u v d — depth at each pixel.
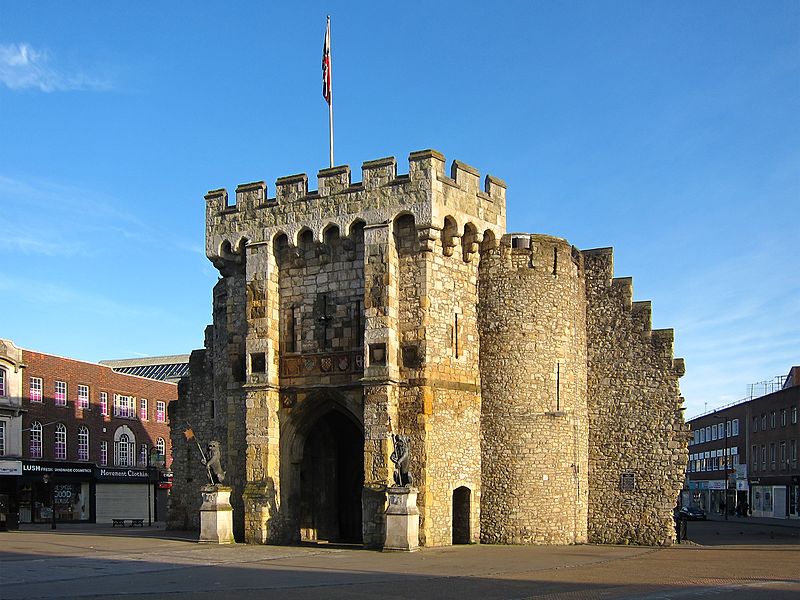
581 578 24.53
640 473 39.59
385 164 36.50
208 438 49.22
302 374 37.84
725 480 92.31
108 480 74.06
